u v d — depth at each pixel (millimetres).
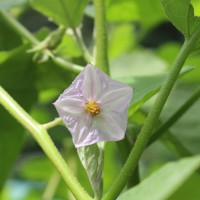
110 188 339
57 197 705
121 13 640
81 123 345
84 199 342
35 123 363
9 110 370
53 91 642
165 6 364
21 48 517
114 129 344
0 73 537
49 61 522
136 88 425
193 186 531
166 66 763
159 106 344
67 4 493
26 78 549
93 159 359
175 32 1194
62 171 348
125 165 339
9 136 573
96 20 437
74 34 509
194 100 488
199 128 637
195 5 500
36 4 498
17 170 898
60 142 774
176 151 529
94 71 341
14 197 826
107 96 342
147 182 294
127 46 791
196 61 653
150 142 479
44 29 570
